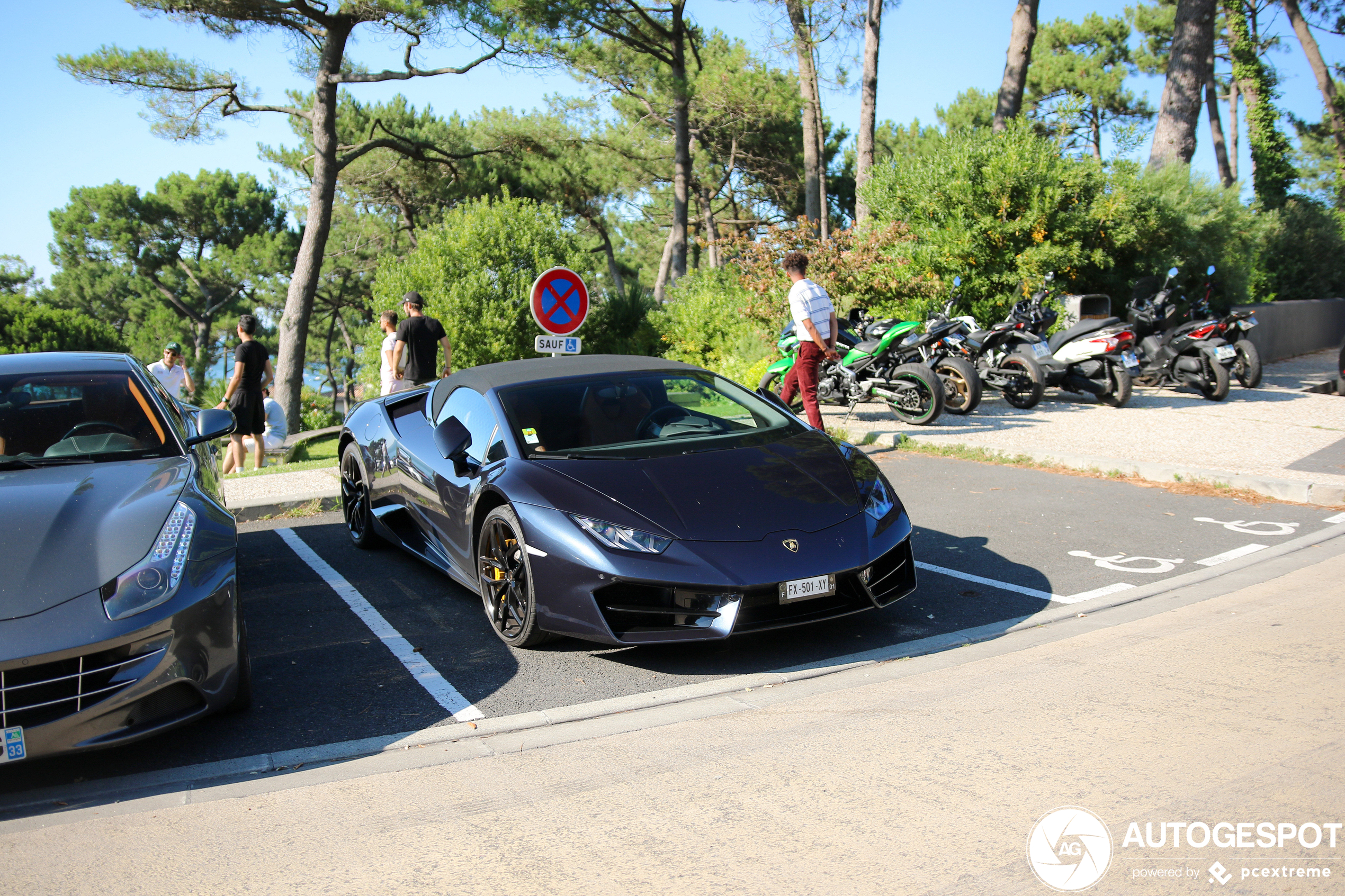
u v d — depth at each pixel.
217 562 3.43
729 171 32.66
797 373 7.90
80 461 4.01
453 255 18.75
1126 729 3.18
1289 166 25.48
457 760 3.22
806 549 3.90
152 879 2.50
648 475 4.25
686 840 2.59
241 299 47.72
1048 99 38.22
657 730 3.41
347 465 6.43
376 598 5.21
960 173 13.01
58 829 2.82
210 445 5.33
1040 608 4.69
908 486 7.46
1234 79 26.23
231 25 20.16
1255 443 8.52
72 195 45.06
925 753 3.08
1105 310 12.54
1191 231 14.08
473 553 4.60
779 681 3.86
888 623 4.53
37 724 2.92
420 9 18.91
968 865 2.39
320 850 2.62
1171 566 5.32
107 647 2.99
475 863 2.52
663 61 24.88
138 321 47.19
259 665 4.22
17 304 37.31
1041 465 7.99
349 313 47.47
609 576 3.78
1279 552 5.52
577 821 2.73
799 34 18.22
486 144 29.14
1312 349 19.70
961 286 12.98
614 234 36.72
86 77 20.03
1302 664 3.71
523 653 4.29
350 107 28.97
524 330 18.66
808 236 12.30
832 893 2.29
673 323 16.75
